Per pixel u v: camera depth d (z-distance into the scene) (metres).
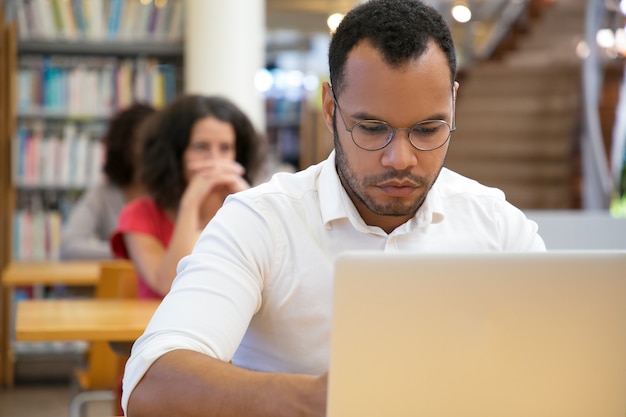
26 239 6.41
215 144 3.45
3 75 6.23
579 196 10.94
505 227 1.87
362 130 1.58
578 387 1.37
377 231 1.75
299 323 1.74
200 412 1.45
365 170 1.60
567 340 1.35
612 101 11.62
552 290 1.33
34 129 6.52
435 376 1.33
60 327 3.03
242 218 1.73
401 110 1.55
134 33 6.61
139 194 5.23
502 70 12.34
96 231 5.48
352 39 1.58
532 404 1.36
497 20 15.45
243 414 1.43
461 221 1.85
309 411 1.40
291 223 1.75
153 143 3.47
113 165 5.26
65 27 6.51
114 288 3.95
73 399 4.39
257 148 3.59
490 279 1.32
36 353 6.51
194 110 3.45
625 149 11.55
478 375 1.34
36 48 6.52
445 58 1.58
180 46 6.68
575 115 11.32
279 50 16.47
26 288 6.41
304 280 1.74
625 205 11.11
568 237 4.21
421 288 1.30
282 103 11.67
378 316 1.30
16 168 6.40
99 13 6.54
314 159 10.92
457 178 1.93
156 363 1.52
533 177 11.49
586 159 10.68
